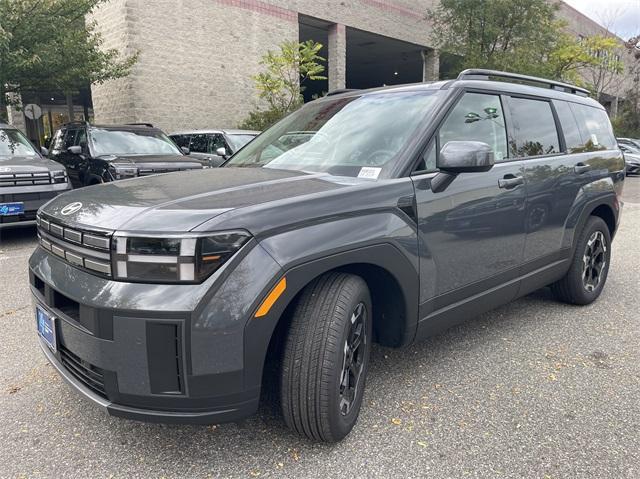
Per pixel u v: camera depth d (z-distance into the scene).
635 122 34.62
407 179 2.76
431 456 2.46
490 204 3.24
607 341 3.87
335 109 3.58
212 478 2.29
